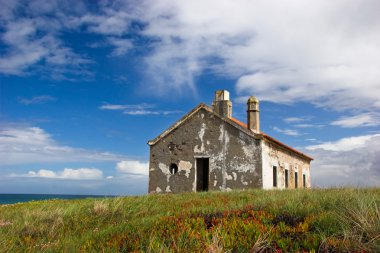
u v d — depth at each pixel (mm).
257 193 16109
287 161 29234
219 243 6840
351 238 6555
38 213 12523
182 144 25219
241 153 23531
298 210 8992
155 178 25406
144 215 12062
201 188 25375
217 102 25375
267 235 7227
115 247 7406
